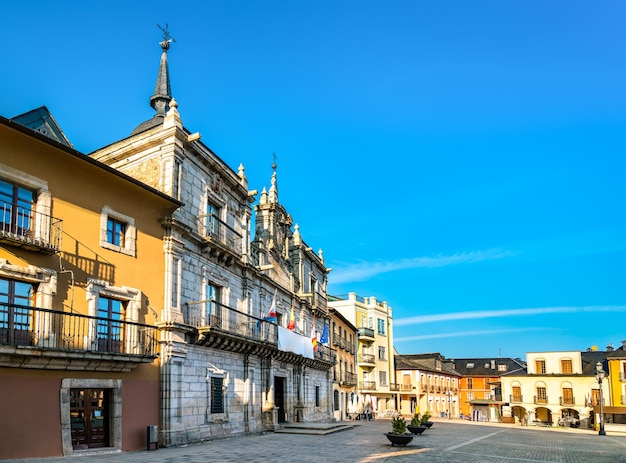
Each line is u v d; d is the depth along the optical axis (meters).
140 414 19.36
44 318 16.34
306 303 40.34
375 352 64.50
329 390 45.22
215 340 23.48
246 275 28.70
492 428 44.16
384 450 21.62
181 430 21.17
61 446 16.17
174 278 21.92
